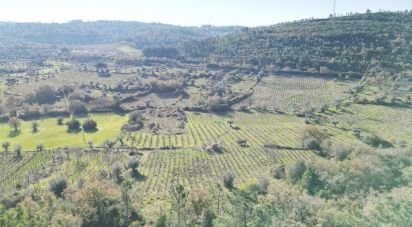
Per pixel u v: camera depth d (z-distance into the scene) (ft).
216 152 541.75
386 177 306.14
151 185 415.03
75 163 502.79
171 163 496.23
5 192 387.96
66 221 263.70
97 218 284.82
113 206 296.10
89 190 298.76
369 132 572.10
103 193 300.40
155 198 364.17
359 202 263.49
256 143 577.43
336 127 618.44
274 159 501.15
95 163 503.61
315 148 538.47
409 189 272.10
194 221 276.82
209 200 301.02
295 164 378.12
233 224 245.24
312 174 336.08
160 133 641.40
